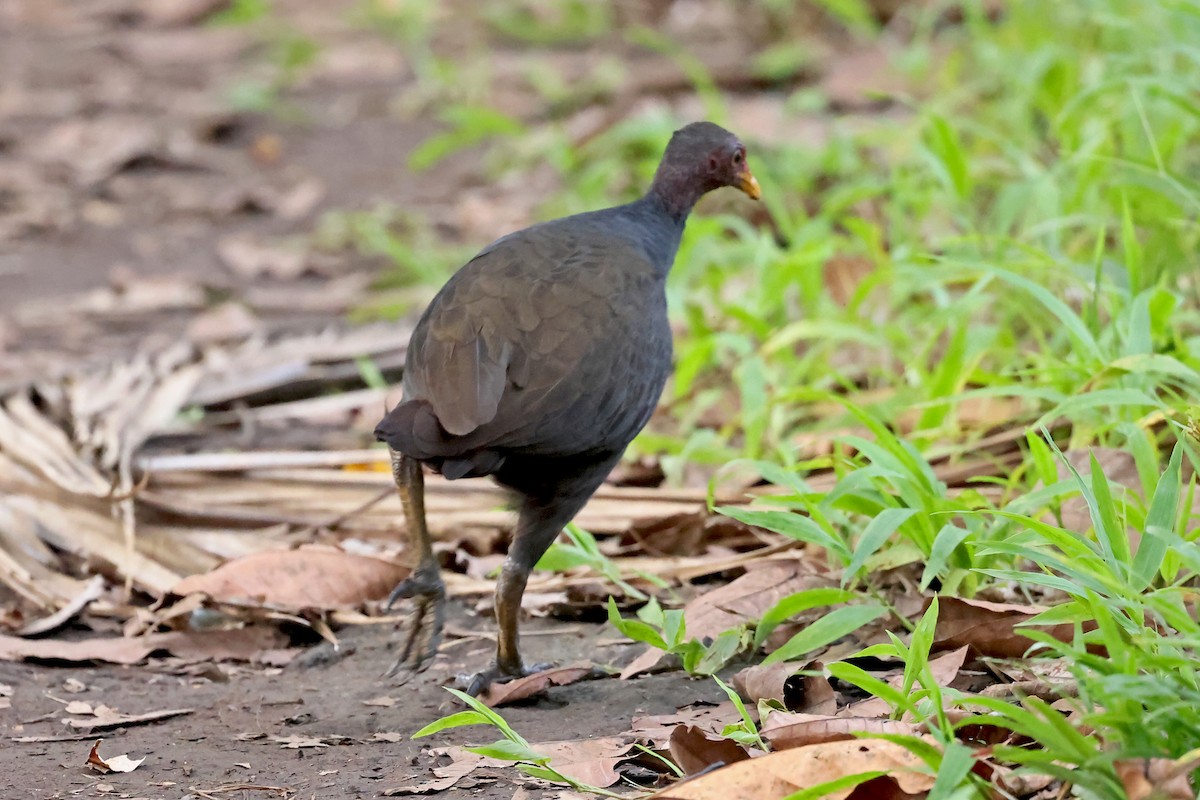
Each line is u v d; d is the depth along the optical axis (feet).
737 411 36.63
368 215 57.41
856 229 37.55
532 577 29.07
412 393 22.57
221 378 41.16
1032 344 35.24
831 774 18.19
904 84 58.23
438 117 70.28
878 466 24.44
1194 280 34.06
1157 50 38.83
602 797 19.79
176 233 57.88
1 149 66.95
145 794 20.70
